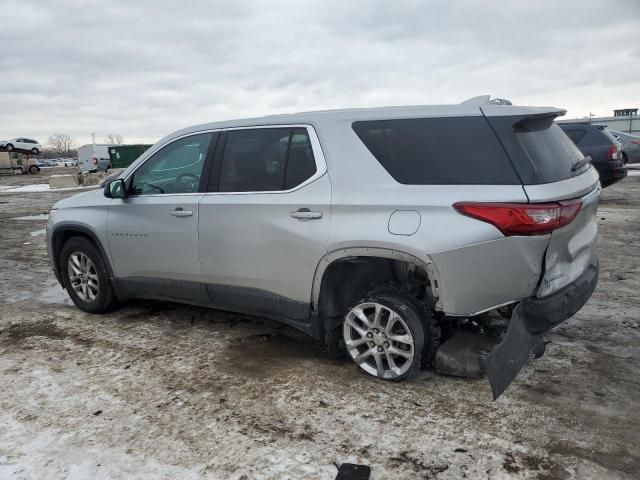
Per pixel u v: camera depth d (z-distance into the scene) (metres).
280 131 3.92
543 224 2.96
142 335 4.64
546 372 3.64
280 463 2.75
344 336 3.70
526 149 3.10
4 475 2.71
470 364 3.36
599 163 11.26
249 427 3.09
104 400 3.47
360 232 3.37
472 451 2.79
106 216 4.87
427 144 3.31
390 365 3.52
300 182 3.72
